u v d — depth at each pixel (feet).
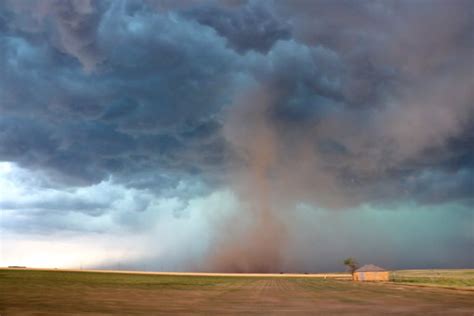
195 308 136.15
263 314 121.08
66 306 128.77
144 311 122.31
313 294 229.04
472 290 265.95
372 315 120.26
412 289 283.59
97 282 341.82
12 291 190.49
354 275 573.33
